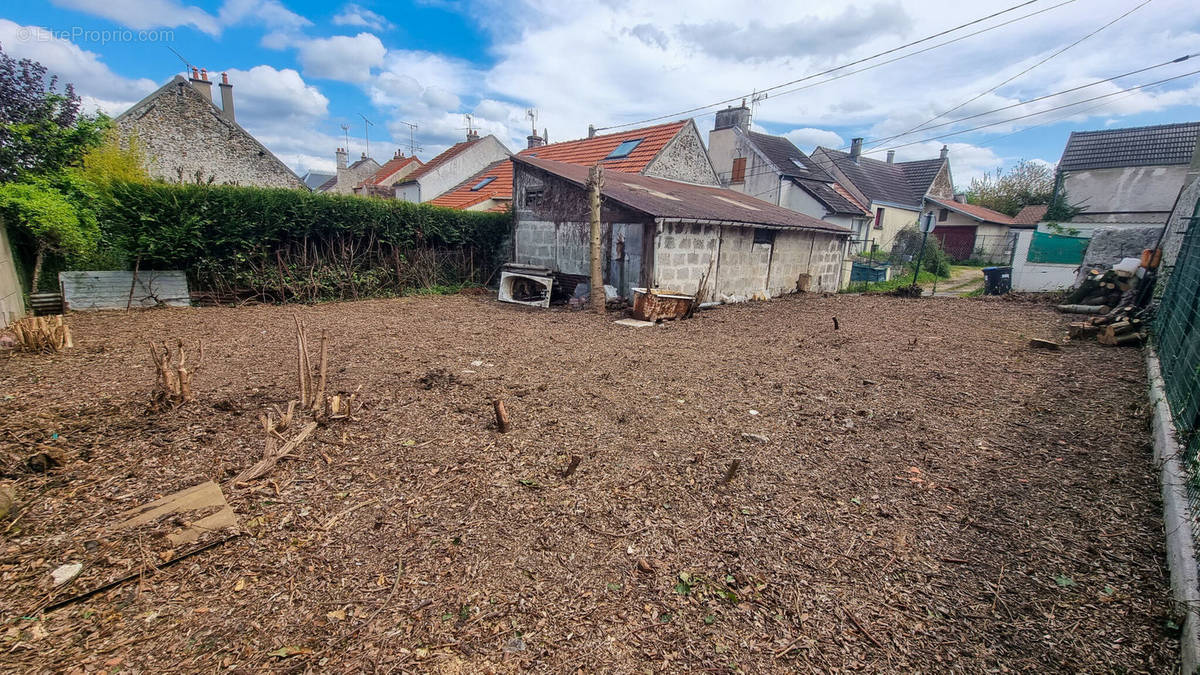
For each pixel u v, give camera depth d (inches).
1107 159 690.2
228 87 717.9
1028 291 537.6
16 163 369.1
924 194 1078.4
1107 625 78.5
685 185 605.9
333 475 120.1
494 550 95.0
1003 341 283.4
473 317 352.2
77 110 409.1
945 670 71.1
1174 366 169.3
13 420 144.1
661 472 126.6
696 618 79.8
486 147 966.4
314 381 190.2
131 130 550.9
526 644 73.7
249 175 660.7
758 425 158.1
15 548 89.7
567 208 452.1
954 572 91.4
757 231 484.7
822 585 87.8
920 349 265.0
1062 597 84.9
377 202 451.2
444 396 177.5
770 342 283.7
